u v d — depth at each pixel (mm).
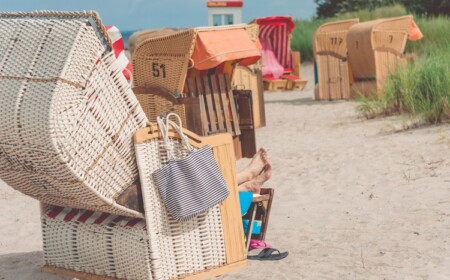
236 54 9992
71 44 4777
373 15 31828
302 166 10070
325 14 43531
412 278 5375
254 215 6227
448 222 6652
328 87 18234
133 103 5152
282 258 6043
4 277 6078
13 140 4922
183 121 9914
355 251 6121
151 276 5293
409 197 7738
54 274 5969
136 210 5246
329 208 7770
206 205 5328
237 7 22047
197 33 9750
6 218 8422
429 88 12977
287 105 17891
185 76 9773
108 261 5566
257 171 6477
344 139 11805
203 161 5352
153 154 5270
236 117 9844
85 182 4922
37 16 5266
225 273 5680
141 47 9984
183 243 5441
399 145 10500
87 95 4859
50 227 5922
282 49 22688
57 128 4684
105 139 5008
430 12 37188
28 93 4797
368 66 17250
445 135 10602
